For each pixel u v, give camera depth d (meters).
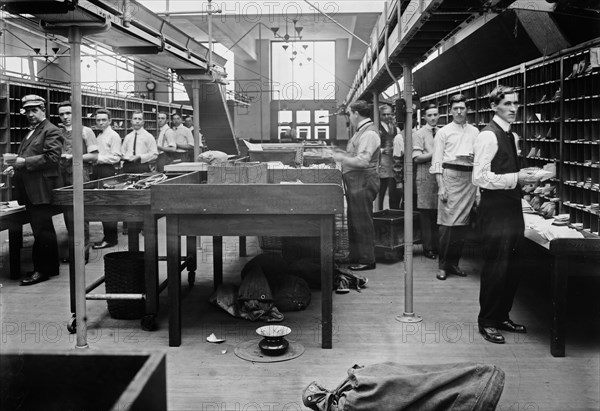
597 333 3.49
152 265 3.83
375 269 5.47
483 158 3.49
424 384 2.36
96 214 3.85
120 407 1.24
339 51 13.13
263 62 13.24
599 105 5.00
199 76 7.26
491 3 3.11
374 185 5.38
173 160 8.62
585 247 3.21
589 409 2.57
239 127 13.16
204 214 3.57
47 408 1.61
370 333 3.70
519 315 3.82
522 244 3.53
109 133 6.52
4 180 4.85
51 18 3.31
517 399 2.68
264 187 3.52
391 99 8.55
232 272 4.73
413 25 3.41
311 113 13.32
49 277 4.97
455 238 4.98
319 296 4.60
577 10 3.44
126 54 5.21
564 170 5.28
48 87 9.94
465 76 8.77
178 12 7.02
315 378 3.00
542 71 5.97
